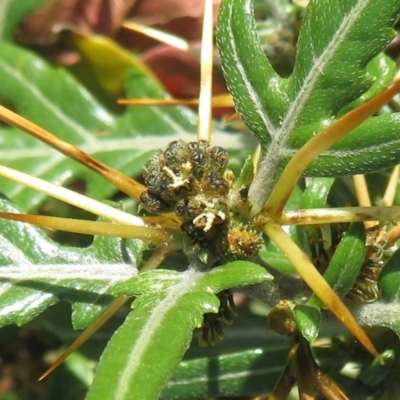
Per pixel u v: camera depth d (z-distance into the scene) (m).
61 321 0.20
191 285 0.12
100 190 0.20
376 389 0.15
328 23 0.13
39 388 0.22
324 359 0.15
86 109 0.22
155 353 0.11
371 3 0.13
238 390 0.16
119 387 0.10
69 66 0.22
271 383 0.16
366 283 0.15
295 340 0.13
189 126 0.22
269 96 0.13
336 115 0.13
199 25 0.24
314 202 0.15
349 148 0.12
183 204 0.12
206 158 0.13
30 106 0.22
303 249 0.15
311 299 0.13
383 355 0.14
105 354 0.11
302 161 0.12
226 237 0.13
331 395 0.13
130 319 0.11
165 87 0.24
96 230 0.12
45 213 0.20
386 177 0.18
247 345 0.19
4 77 0.22
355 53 0.13
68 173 0.21
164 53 0.23
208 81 0.14
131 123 0.22
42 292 0.14
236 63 0.14
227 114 0.22
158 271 0.12
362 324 0.14
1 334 0.21
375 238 0.15
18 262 0.15
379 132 0.12
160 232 0.13
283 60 0.20
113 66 0.22
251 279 0.12
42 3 0.23
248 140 0.21
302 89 0.13
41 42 0.23
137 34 0.24
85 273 0.15
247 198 0.13
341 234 0.14
